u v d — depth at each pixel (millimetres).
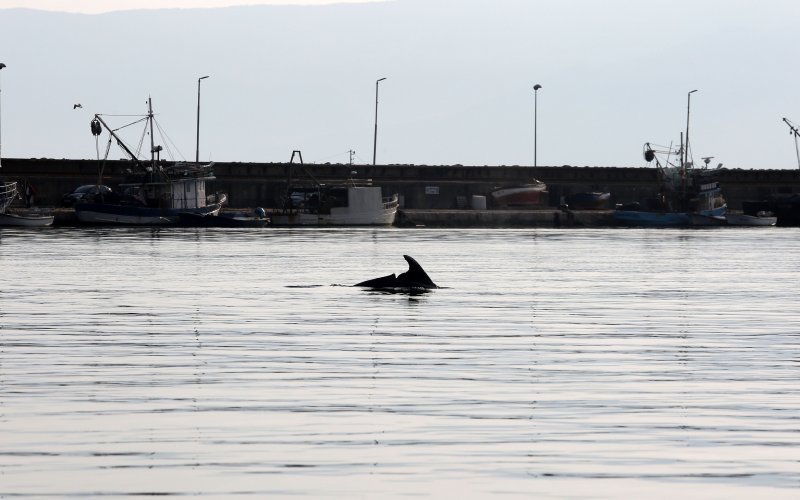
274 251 187750
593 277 135375
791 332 81625
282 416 50688
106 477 41375
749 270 151375
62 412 51125
